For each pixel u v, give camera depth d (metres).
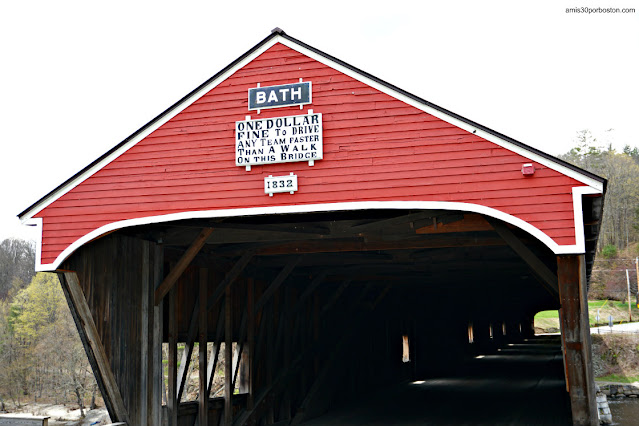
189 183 8.34
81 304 8.10
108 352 8.30
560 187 7.31
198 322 10.70
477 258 12.10
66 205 8.53
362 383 17.33
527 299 30.00
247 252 11.15
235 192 8.20
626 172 75.38
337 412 14.64
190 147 8.41
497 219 7.97
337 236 9.58
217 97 8.45
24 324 43.00
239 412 11.97
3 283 64.25
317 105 8.15
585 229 9.28
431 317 25.11
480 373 23.28
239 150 8.25
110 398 8.41
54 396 42.34
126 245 8.98
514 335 47.28
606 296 61.47
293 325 14.20
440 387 18.98
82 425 36.72
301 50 8.29
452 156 7.67
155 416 9.17
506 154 7.52
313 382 14.57
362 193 7.85
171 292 10.01
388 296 20.02
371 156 7.90
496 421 12.47
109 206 8.46
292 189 8.02
